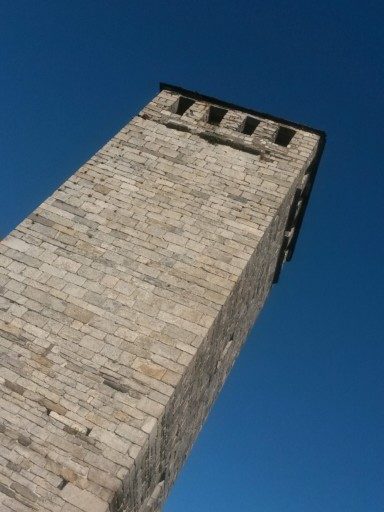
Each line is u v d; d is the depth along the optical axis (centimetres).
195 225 1420
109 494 896
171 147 1653
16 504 878
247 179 1594
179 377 1079
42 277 1229
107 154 1580
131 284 1245
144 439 972
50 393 1024
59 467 924
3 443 945
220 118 1923
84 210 1400
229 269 1323
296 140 1811
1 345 1091
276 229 1652
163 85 1939
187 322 1188
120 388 1046
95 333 1136
